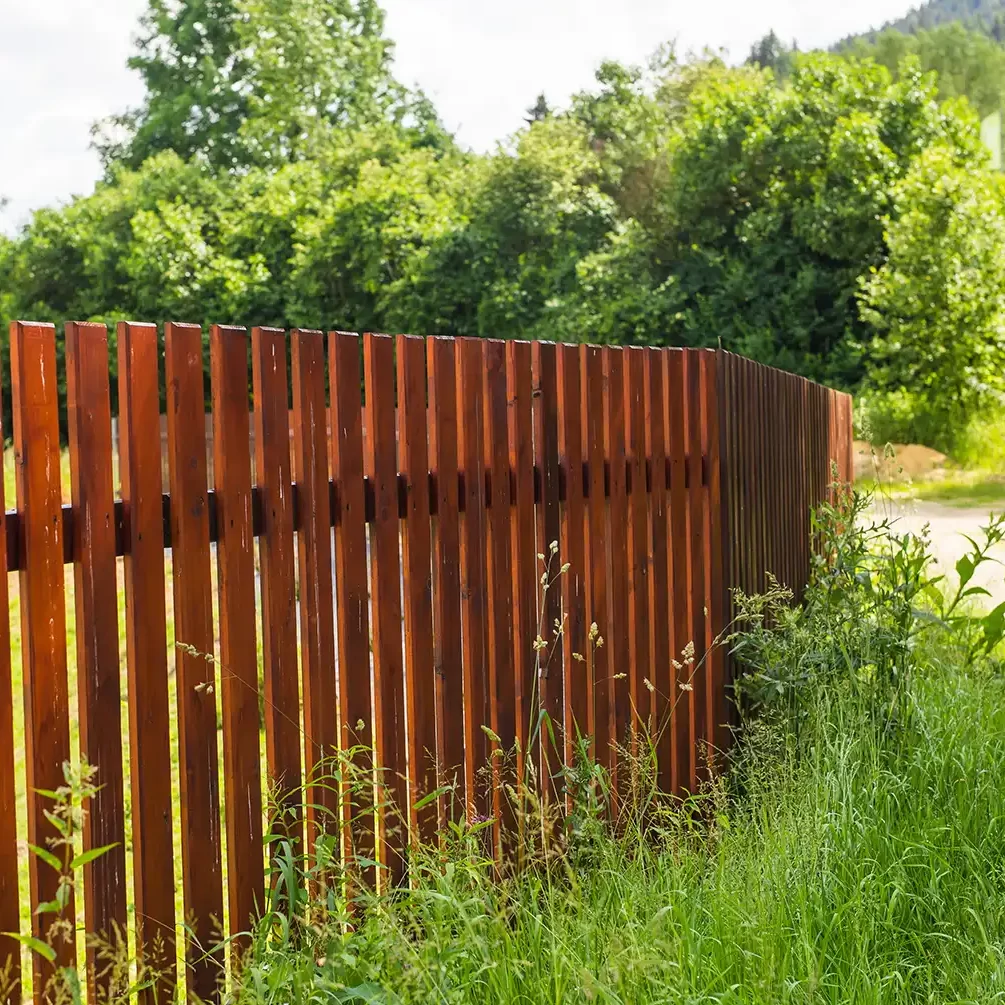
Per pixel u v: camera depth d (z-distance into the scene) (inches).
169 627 200.8
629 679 140.4
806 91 994.1
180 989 87.0
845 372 871.1
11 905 76.9
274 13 1765.5
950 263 794.2
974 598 293.3
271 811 94.2
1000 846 126.8
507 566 119.8
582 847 113.4
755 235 940.0
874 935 105.1
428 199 1117.7
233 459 90.0
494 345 117.5
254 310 1137.4
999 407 788.6
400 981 78.7
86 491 79.5
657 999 88.0
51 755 78.1
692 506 154.2
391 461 104.7
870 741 140.0
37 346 76.9
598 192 1191.6
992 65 2144.4
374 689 104.7
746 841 125.1
